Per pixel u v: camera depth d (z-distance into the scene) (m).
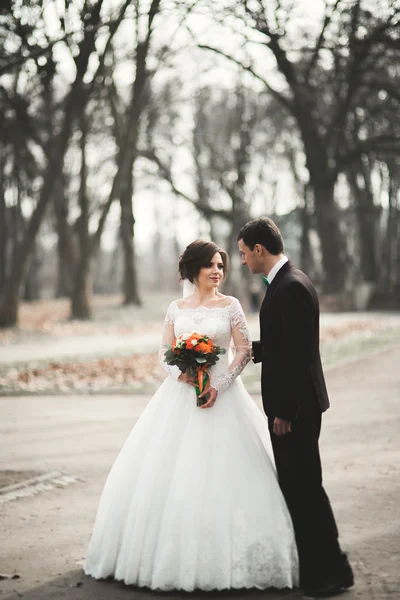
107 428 9.42
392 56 32.12
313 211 47.47
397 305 48.47
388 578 4.45
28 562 4.80
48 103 32.53
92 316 37.41
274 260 4.43
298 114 43.47
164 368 4.70
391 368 15.73
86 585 4.39
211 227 55.91
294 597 4.20
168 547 4.24
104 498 4.60
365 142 43.00
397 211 52.25
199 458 4.39
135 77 31.33
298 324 4.20
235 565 4.26
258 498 4.36
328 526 4.27
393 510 5.88
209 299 4.88
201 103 49.69
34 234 31.11
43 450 8.17
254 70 37.03
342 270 47.69
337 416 10.23
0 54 24.67
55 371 15.55
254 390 12.34
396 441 8.52
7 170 46.16
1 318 31.12
